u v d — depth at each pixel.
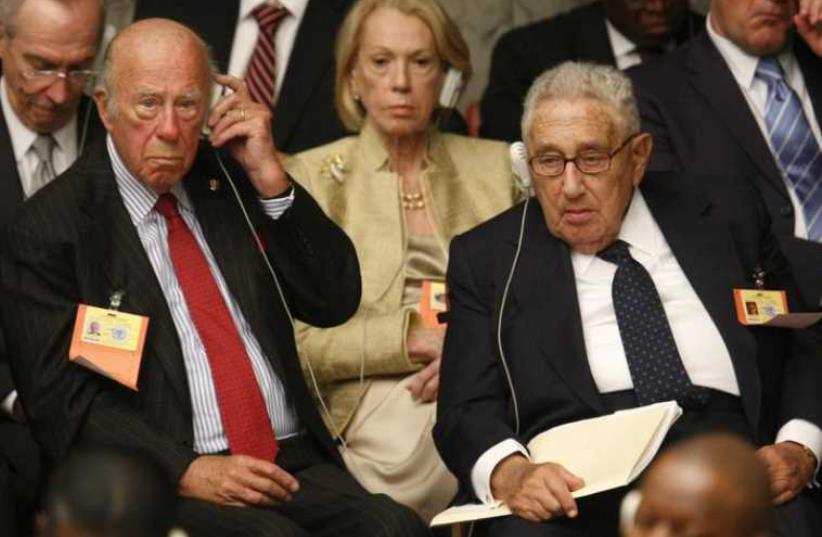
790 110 15.10
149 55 11.57
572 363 11.60
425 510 13.53
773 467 11.35
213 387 11.76
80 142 14.16
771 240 12.63
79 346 11.27
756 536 5.15
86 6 13.65
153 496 5.02
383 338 13.71
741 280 12.10
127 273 11.53
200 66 11.74
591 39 18.59
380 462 13.59
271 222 12.15
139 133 11.56
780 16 14.93
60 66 13.57
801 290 14.14
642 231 12.21
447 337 12.17
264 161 12.07
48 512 5.05
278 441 12.05
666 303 11.98
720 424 11.66
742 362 11.80
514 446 11.27
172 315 11.77
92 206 11.62
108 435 11.30
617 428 10.89
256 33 17.16
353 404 13.79
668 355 11.67
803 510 11.51
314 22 17.02
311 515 11.74
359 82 14.87
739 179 12.70
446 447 11.73
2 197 13.67
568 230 11.89
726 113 14.95
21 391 11.66
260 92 16.94
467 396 11.80
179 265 11.91
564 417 11.53
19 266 11.60
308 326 13.90
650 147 12.23
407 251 14.32
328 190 14.50
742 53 15.18
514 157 12.19
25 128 13.92
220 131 12.05
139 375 11.49
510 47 18.61
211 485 11.18
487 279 12.09
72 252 11.54
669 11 18.36
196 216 12.13
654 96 15.06
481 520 11.44
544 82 12.05
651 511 5.17
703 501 5.11
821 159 15.03
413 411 13.70
